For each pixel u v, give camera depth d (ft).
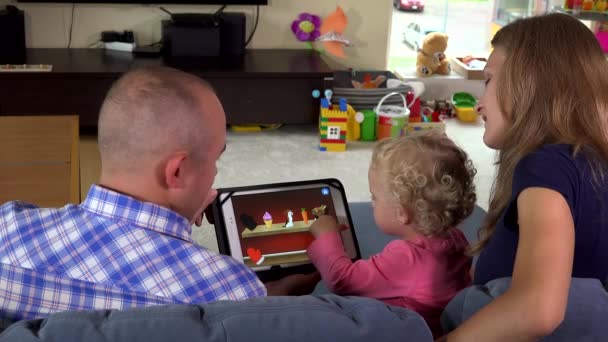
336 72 14.29
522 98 3.75
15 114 12.21
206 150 3.40
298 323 2.61
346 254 4.83
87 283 3.16
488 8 16.43
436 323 4.25
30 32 13.51
